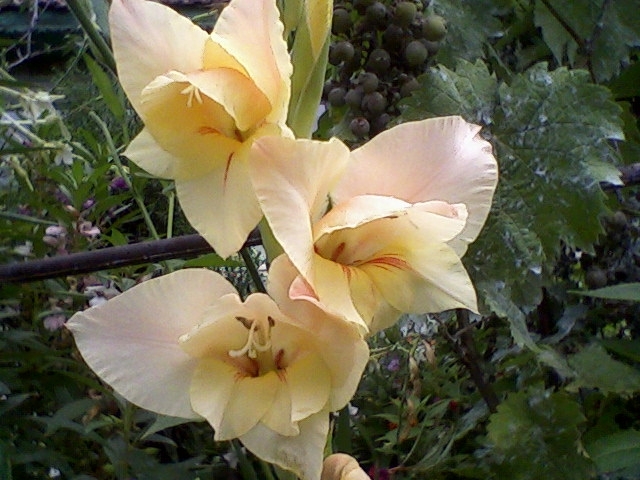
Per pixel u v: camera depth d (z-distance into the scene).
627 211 0.57
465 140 0.30
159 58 0.28
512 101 0.47
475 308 0.28
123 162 0.66
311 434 0.28
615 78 0.61
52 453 0.44
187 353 0.28
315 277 0.26
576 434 0.47
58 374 0.48
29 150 0.47
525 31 0.61
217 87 0.26
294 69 0.29
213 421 0.27
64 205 0.54
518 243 0.45
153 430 0.39
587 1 0.56
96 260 0.41
